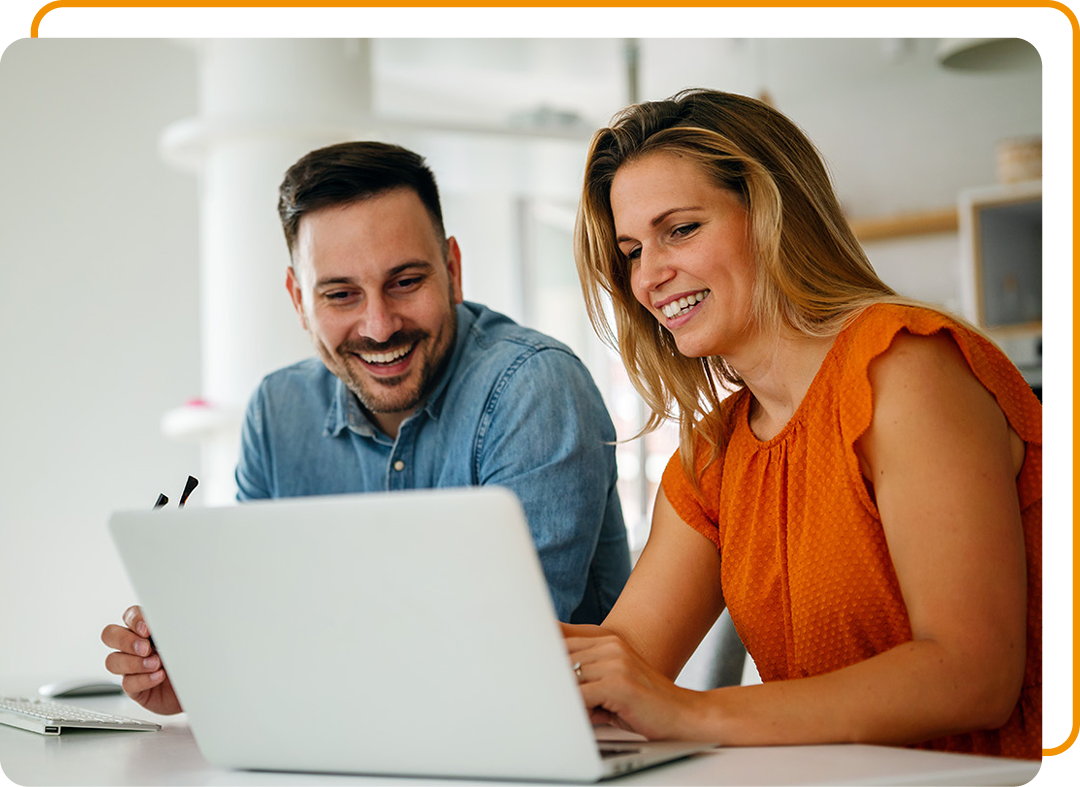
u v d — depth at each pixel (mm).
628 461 5465
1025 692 1026
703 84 4773
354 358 1615
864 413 1022
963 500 954
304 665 771
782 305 1169
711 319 1197
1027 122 4504
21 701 1348
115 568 3818
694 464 1312
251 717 817
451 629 704
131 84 3951
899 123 4762
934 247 4582
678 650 1289
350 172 1554
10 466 3633
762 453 1206
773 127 1198
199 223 4102
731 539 1232
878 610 1055
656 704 842
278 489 1793
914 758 750
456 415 1617
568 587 1494
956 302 4469
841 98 4883
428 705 734
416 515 687
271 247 3070
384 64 4398
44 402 3709
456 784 741
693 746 803
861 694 855
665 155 1195
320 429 1770
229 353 3082
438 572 693
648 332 1335
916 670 872
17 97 3699
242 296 3059
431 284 1594
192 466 4031
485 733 720
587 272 1339
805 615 1106
